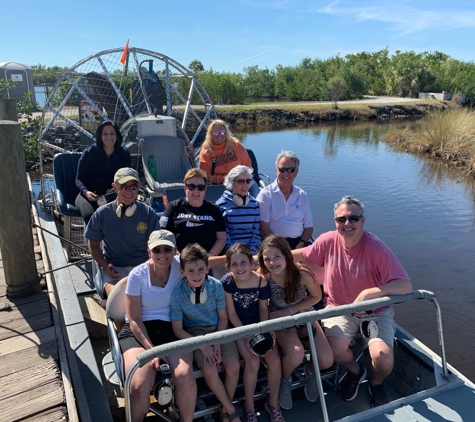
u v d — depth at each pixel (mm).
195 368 2689
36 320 3477
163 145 5324
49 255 4965
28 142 12680
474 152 15492
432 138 17938
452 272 6746
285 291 3006
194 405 2486
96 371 3037
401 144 19391
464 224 8961
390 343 2904
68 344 3293
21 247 3662
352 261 3100
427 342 5008
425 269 6840
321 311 2502
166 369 2471
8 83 13172
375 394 2996
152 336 2803
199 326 2828
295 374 3094
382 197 10875
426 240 8055
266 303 2984
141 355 2123
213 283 2834
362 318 3027
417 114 37156
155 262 2744
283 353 2859
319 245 3346
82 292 4402
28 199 3633
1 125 3240
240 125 29203
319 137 22625
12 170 3436
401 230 8547
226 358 2662
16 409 2596
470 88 48625
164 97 7852
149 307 2826
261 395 2855
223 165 5129
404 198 10828
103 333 4098
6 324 3414
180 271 2770
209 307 2816
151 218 3586
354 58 61500
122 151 4934
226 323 2898
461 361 4680
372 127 28156
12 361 3004
